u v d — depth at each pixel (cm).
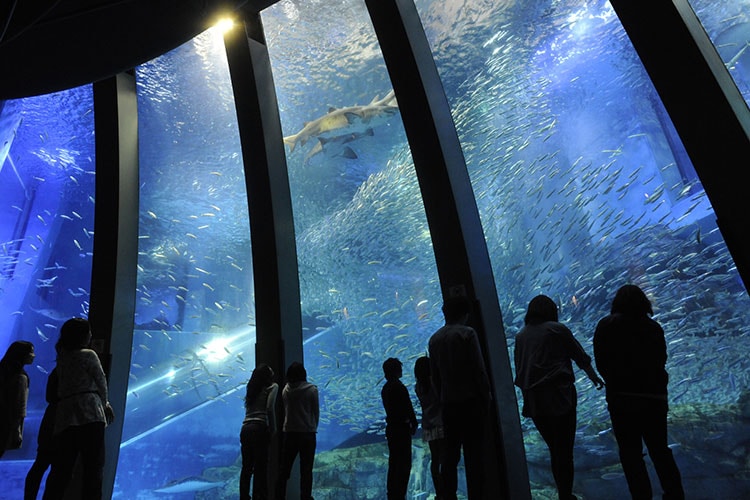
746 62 568
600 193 809
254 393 404
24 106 1029
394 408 363
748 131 275
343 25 828
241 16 548
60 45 454
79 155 1175
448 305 309
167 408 879
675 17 298
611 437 447
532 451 454
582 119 880
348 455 541
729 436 366
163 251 970
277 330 477
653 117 830
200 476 664
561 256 754
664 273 620
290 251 514
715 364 495
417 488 524
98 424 298
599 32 880
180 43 487
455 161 409
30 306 1279
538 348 285
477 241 390
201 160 894
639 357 243
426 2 915
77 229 1316
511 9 909
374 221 852
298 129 841
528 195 857
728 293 563
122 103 571
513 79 909
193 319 972
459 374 281
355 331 782
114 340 505
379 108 745
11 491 625
